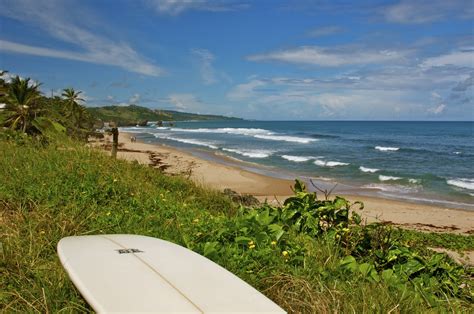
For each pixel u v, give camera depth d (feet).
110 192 23.82
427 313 12.10
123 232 17.87
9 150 31.53
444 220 56.49
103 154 35.12
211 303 9.23
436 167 112.27
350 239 16.76
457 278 15.38
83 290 9.60
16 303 11.78
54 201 20.74
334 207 17.53
